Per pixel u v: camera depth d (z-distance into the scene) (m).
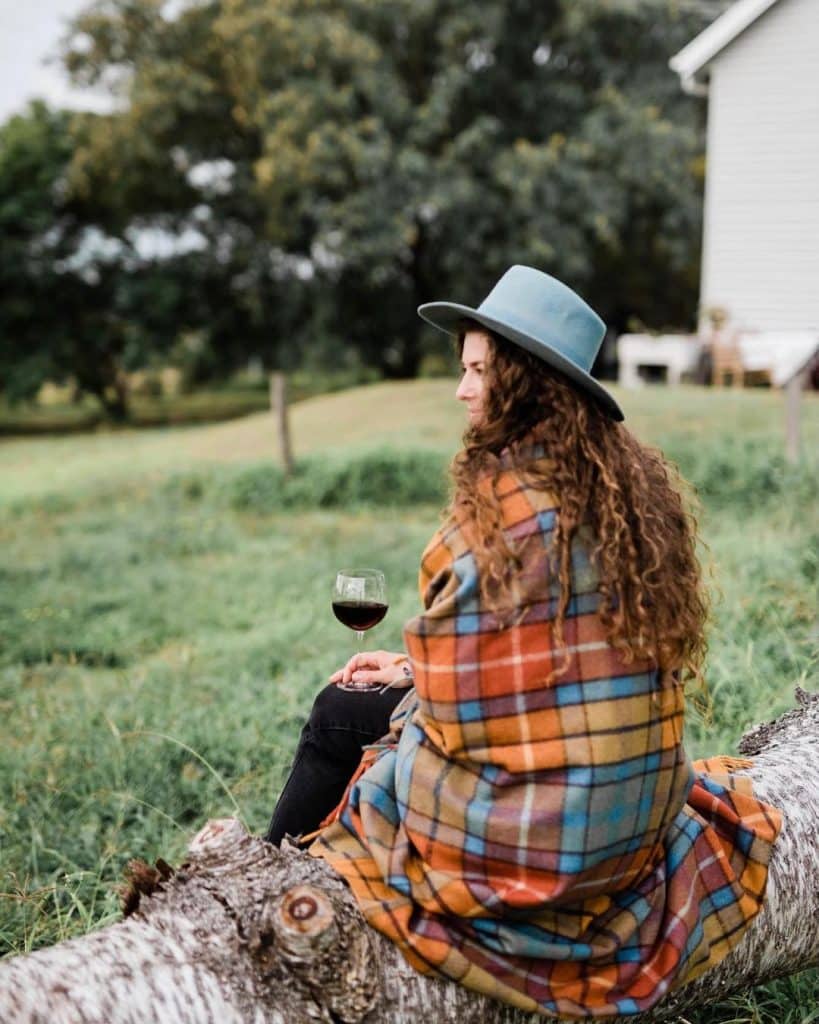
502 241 28.00
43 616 8.28
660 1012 2.39
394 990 2.08
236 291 32.03
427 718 2.19
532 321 2.21
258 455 15.73
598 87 28.80
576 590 2.09
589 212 26.45
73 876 3.37
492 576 2.06
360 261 26.95
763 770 2.79
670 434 12.53
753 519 8.56
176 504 13.22
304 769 2.74
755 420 13.04
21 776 4.55
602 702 2.08
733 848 2.43
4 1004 1.81
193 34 29.67
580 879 2.08
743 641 5.00
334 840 2.25
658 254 30.55
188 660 6.33
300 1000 2.03
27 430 31.11
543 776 2.08
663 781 2.17
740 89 16.80
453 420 15.88
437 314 2.34
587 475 2.14
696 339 19.98
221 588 8.95
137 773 4.50
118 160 28.88
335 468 13.00
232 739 4.89
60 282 31.34
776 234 16.83
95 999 1.87
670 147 26.47
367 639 6.63
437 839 2.13
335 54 26.38
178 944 2.02
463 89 27.81
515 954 2.11
